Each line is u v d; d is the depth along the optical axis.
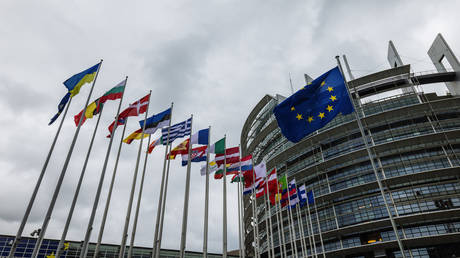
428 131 48.28
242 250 30.25
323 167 53.62
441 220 41.19
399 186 45.47
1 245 66.50
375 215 44.69
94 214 18.83
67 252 67.44
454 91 57.88
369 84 58.91
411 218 41.47
